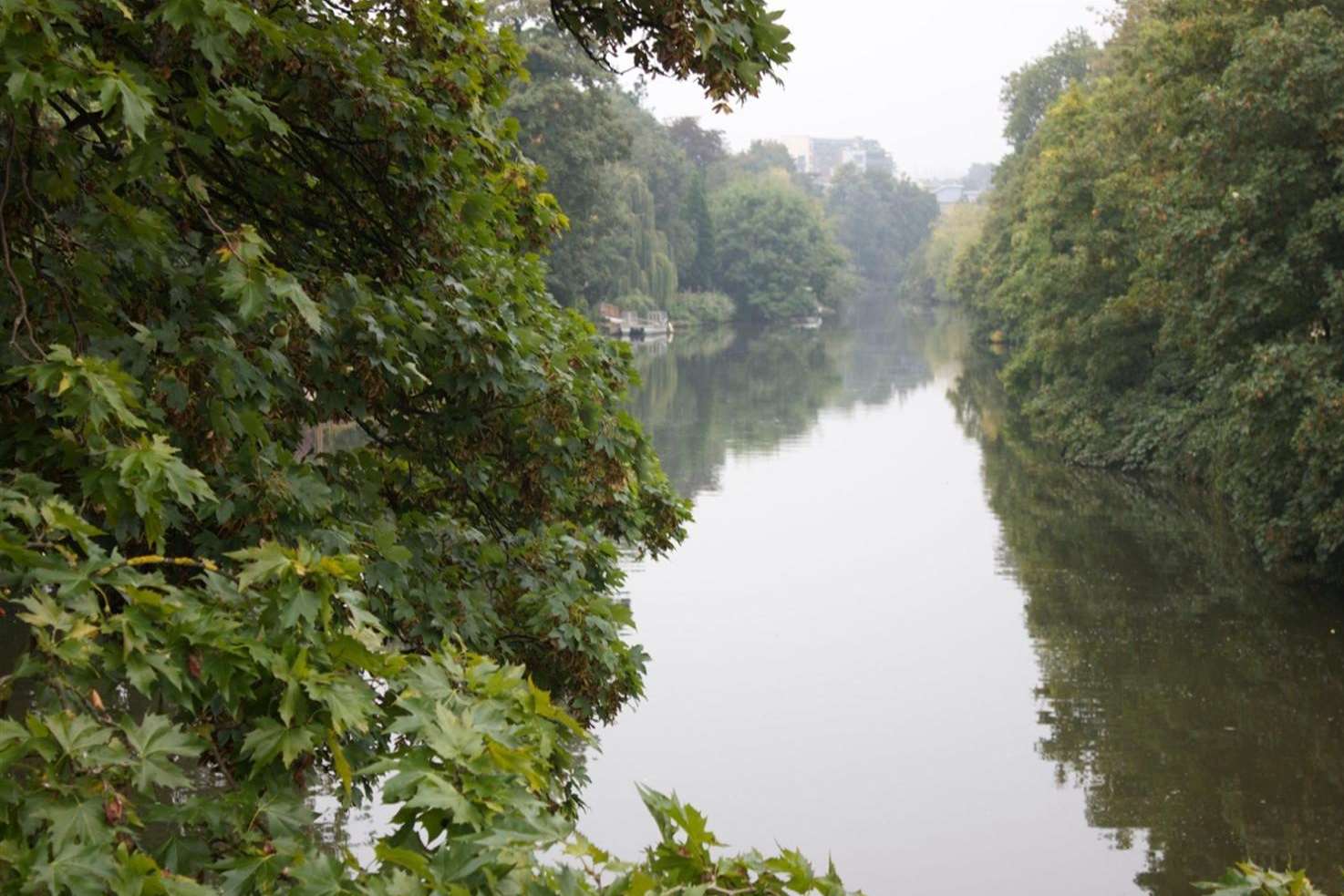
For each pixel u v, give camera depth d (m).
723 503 29.19
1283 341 20.81
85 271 4.83
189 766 7.29
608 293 77.88
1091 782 13.55
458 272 7.57
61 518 3.11
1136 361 36.06
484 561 7.52
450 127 6.86
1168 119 25.28
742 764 13.97
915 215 186.25
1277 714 15.42
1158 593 21.06
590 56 6.25
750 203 110.00
